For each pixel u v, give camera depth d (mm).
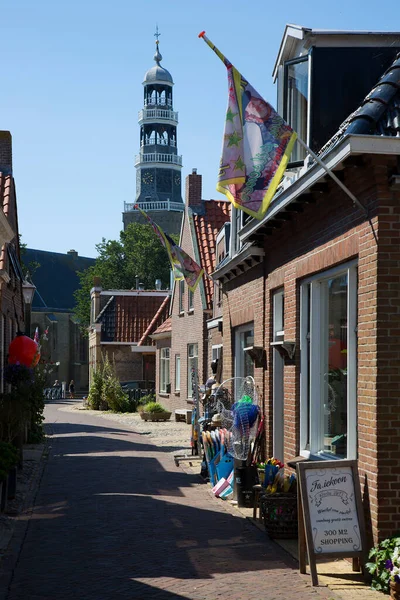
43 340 54156
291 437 12203
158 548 10312
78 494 14719
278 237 13359
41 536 11062
